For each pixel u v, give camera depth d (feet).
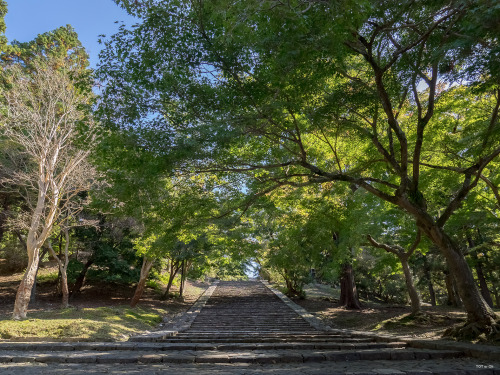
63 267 61.36
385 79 27.99
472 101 34.63
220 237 64.23
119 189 29.84
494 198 47.67
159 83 24.67
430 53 23.38
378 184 43.55
